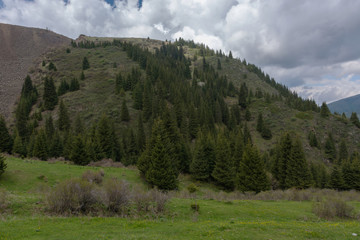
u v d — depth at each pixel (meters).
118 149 68.44
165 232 12.53
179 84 133.38
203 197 28.42
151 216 17.67
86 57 172.25
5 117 103.00
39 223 12.88
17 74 184.88
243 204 24.70
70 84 120.75
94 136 65.56
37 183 29.62
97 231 12.22
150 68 142.12
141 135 76.00
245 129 99.88
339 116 124.38
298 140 50.41
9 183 28.17
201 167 50.91
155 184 36.81
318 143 97.00
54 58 182.00
